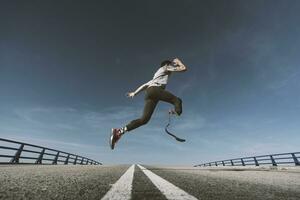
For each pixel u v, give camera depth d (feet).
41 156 43.83
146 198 5.93
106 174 14.39
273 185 9.92
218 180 11.83
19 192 6.31
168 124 12.91
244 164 65.98
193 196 6.43
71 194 6.29
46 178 10.31
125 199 5.72
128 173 15.90
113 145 12.41
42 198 5.64
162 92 12.30
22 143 37.40
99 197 5.94
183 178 12.54
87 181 9.66
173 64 12.99
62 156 54.39
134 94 13.29
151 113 12.47
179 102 12.37
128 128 12.21
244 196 6.72
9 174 11.73
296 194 7.32
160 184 9.15
